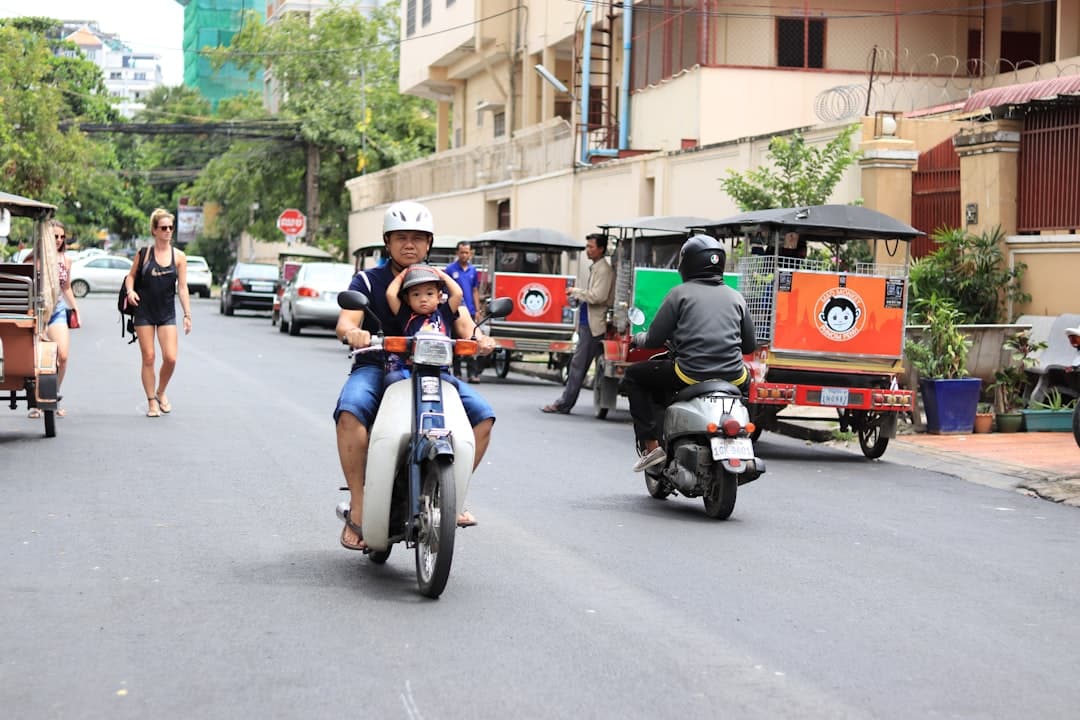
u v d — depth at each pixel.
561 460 13.76
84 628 6.90
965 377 16.36
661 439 11.16
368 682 6.05
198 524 9.72
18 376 13.81
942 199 20.39
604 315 18.11
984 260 18.66
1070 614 7.78
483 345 7.93
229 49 64.31
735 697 5.97
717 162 25.27
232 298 45.25
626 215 29.42
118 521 9.73
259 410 17.17
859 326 14.31
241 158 64.38
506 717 5.61
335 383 21.34
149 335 16.09
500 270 24.09
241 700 5.77
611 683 6.13
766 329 14.30
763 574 8.59
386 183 53.19
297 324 34.81
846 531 10.27
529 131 37.00
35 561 8.40
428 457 7.53
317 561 8.62
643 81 32.25
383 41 66.56
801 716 5.73
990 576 8.77
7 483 11.24
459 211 43.09
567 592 7.91
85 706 5.67
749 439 10.57
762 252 15.23
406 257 8.19
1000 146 18.80
